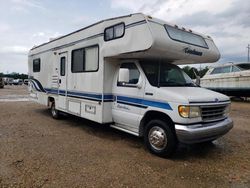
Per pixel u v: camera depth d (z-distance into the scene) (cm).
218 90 1622
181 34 527
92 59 624
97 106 603
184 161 454
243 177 388
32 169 388
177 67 595
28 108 1115
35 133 629
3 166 396
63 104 781
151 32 455
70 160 433
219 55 621
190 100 427
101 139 588
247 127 779
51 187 330
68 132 653
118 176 374
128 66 561
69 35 734
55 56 825
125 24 512
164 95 458
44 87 923
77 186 336
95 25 609
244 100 1714
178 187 346
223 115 503
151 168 412
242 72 1452
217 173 402
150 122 487
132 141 575
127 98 547
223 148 545
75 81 704
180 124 430
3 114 920
